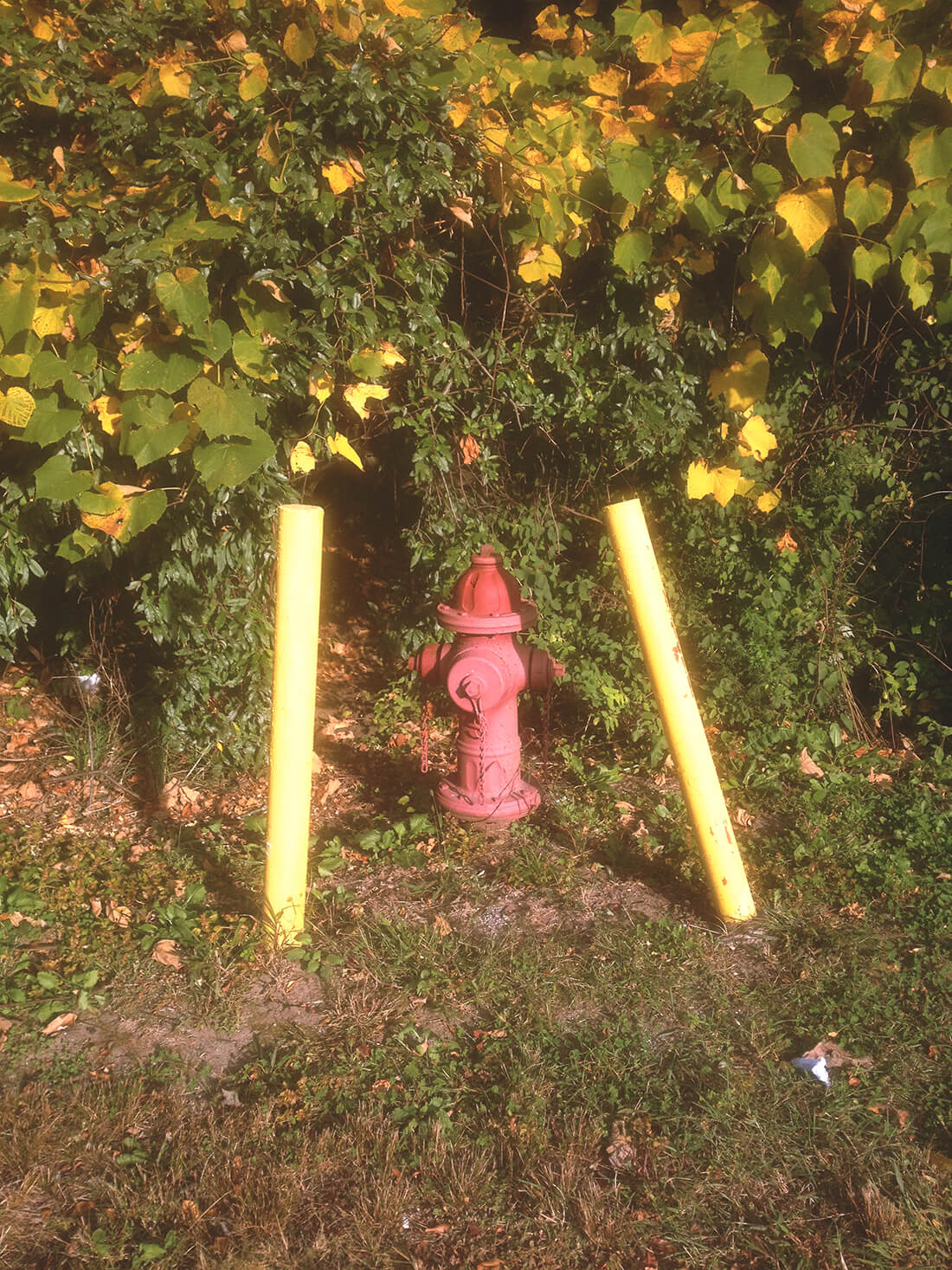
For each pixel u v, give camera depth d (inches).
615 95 173.2
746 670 222.4
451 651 188.4
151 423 156.2
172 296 144.7
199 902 168.4
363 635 290.5
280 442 185.6
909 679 228.5
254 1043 139.6
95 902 168.1
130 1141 121.6
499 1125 123.6
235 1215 111.8
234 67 148.8
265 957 155.2
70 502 186.2
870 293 222.7
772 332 186.7
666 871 183.0
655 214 176.4
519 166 168.2
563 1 204.5
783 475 222.1
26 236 143.5
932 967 154.8
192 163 145.3
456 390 199.0
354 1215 111.7
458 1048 138.4
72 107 146.2
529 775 212.8
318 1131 123.5
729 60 165.3
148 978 151.9
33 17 146.2
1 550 185.9
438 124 159.9
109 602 219.0
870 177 179.6
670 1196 115.1
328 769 222.7
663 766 219.8
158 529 189.2
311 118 152.3
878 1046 137.8
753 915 167.8
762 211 174.1
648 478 218.1
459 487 215.9
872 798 205.2
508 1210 114.1
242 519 195.9
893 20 169.0
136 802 205.2
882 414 230.1
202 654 206.1
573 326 194.7
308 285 155.9
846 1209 114.3
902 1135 123.3
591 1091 129.1
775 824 200.1
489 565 185.2
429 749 229.8
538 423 206.7
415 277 173.5
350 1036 139.1
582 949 160.4
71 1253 106.7
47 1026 141.1
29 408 154.1
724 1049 137.9
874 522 228.7
